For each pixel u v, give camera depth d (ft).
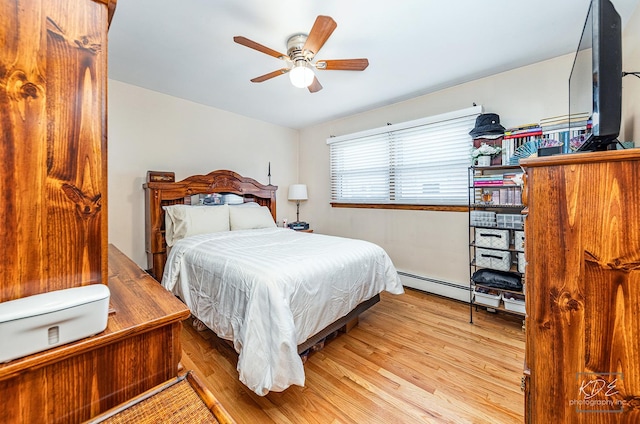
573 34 6.28
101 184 2.20
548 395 2.48
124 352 2.12
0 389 1.61
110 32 6.13
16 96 1.81
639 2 4.91
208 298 6.12
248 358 4.41
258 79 6.87
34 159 1.90
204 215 9.36
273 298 4.65
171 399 2.10
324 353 6.21
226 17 5.60
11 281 1.83
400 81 8.80
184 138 10.50
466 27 5.98
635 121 4.85
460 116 8.86
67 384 1.86
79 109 2.07
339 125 13.08
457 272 9.44
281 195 14.35
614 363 2.23
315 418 4.39
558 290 2.41
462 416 4.42
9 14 1.78
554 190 2.39
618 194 2.17
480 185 7.92
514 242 7.94
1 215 1.79
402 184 10.85
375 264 7.59
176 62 7.54
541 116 7.63
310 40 5.33
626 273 2.16
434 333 7.14
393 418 4.39
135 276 3.38
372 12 5.45
